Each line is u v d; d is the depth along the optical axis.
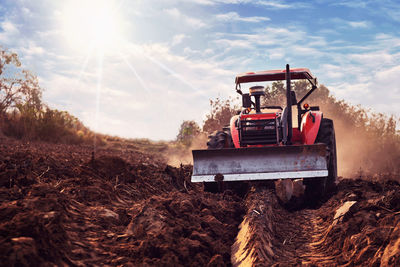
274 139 6.48
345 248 3.68
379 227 3.50
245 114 6.77
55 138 15.18
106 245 3.25
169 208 4.38
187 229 3.86
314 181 6.55
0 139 12.30
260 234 3.87
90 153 10.88
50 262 2.46
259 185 6.74
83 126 19.14
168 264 3.00
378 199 4.63
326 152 6.54
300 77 7.54
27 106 14.93
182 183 7.04
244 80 7.89
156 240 3.23
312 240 4.43
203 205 5.03
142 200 5.25
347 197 5.26
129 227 3.70
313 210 6.13
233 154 6.16
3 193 3.65
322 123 6.96
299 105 7.53
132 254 3.11
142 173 6.72
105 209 4.07
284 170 5.99
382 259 2.94
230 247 4.02
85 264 2.76
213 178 6.07
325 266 3.41
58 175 5.12
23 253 2.26
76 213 3.77
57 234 2.82
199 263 3.23
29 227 2.54
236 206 5.57
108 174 5.79
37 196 3.68
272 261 3.57
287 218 5.57
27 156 5.53
